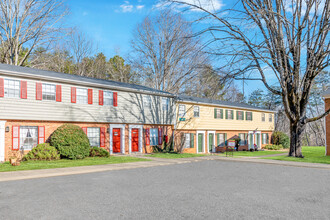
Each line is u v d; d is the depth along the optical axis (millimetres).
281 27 19031
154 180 10938
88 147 18797
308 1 17719
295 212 6578
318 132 53469
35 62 38812
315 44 18062
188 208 6793
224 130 33969
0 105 16312
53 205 7027
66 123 19531
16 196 8016
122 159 18766
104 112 21688
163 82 39750
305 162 18578
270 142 42219
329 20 17328
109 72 46531
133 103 23969
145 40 39250
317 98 50125
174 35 36562
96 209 6668
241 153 29328
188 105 29516
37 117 17859
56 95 18859
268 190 9164
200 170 14273
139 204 7145
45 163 15594
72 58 43656
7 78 16656
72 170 13227
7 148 16656
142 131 24875
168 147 27500
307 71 19469
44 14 35156
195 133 30266
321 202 7594
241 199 7812
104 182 10438
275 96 50031
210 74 18469
